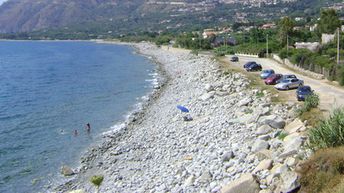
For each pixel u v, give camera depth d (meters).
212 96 61.78
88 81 99.31
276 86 59.34
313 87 58.91
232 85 66.19
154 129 50.75
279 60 99.56
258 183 24.86
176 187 30.53
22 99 77.88
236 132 40.78
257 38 150.88
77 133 52.81
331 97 50.19
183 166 35.50
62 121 59.53
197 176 31.44
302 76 71.88
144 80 96.69
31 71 127.06
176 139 44.50
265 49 118.19
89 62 151.50
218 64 98.38
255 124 41.12
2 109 68.69
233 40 171.25
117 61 151.88
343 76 59.56
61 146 47.72
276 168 25.95
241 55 125.50
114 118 60.00
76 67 134.75
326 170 21.91
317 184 21.61
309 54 82.88
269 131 37.41
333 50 88.00
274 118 38.59
